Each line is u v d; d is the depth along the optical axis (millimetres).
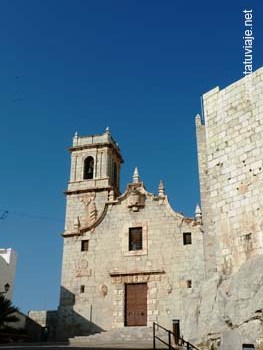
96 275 42719
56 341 38719
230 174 25750
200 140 28766
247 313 21203
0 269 45062
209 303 23625
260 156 24438
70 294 42531
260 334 20000
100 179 49688
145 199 44562
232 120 26484
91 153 51625
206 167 27859
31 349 25641
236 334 21047
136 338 36281
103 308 41250
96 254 43562
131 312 40688
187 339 24109
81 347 27047
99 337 37344
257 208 23875
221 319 22406
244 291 21922
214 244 25609
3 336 35344
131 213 44406
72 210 48562
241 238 24234
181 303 38875
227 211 25344
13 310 37688
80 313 41500
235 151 25828
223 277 24125
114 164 53906
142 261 42000
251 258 23328
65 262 44000
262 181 23984
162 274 40906
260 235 23359
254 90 25703
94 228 44844
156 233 42812
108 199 47312
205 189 27375
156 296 40188
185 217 42375
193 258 40531
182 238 41750
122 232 43812
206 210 26812
